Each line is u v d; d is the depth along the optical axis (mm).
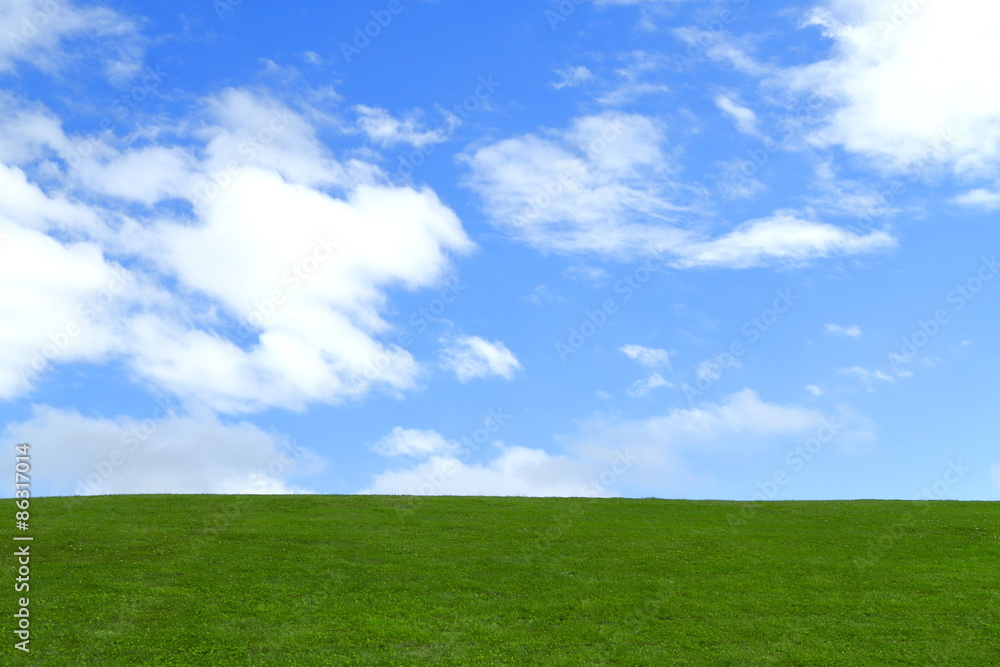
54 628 34094
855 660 32906
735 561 45906
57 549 44188
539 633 35594
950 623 36688
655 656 33219
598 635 35375
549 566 44562
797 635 35406
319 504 57844
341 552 46062
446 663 32375
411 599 39344
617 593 40562
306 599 38844
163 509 54844
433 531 51062
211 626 35219
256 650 33156
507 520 54531
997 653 33562
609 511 58094
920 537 51156
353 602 38688
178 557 43969
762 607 38656
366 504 58281
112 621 35188
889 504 61281
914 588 41438
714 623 36781
